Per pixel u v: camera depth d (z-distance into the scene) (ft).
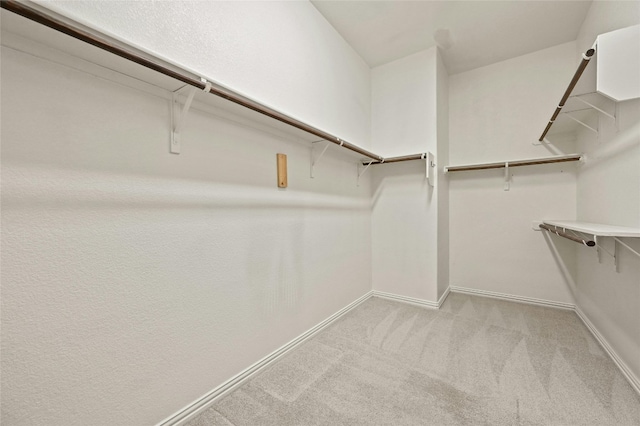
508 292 9.25
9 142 2.52
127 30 3.24
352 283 8.48
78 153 2.94
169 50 3.67
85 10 2.89
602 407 4.16
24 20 2.27
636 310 4.61
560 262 8.45
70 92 2.87
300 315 6.23
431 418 4.01
